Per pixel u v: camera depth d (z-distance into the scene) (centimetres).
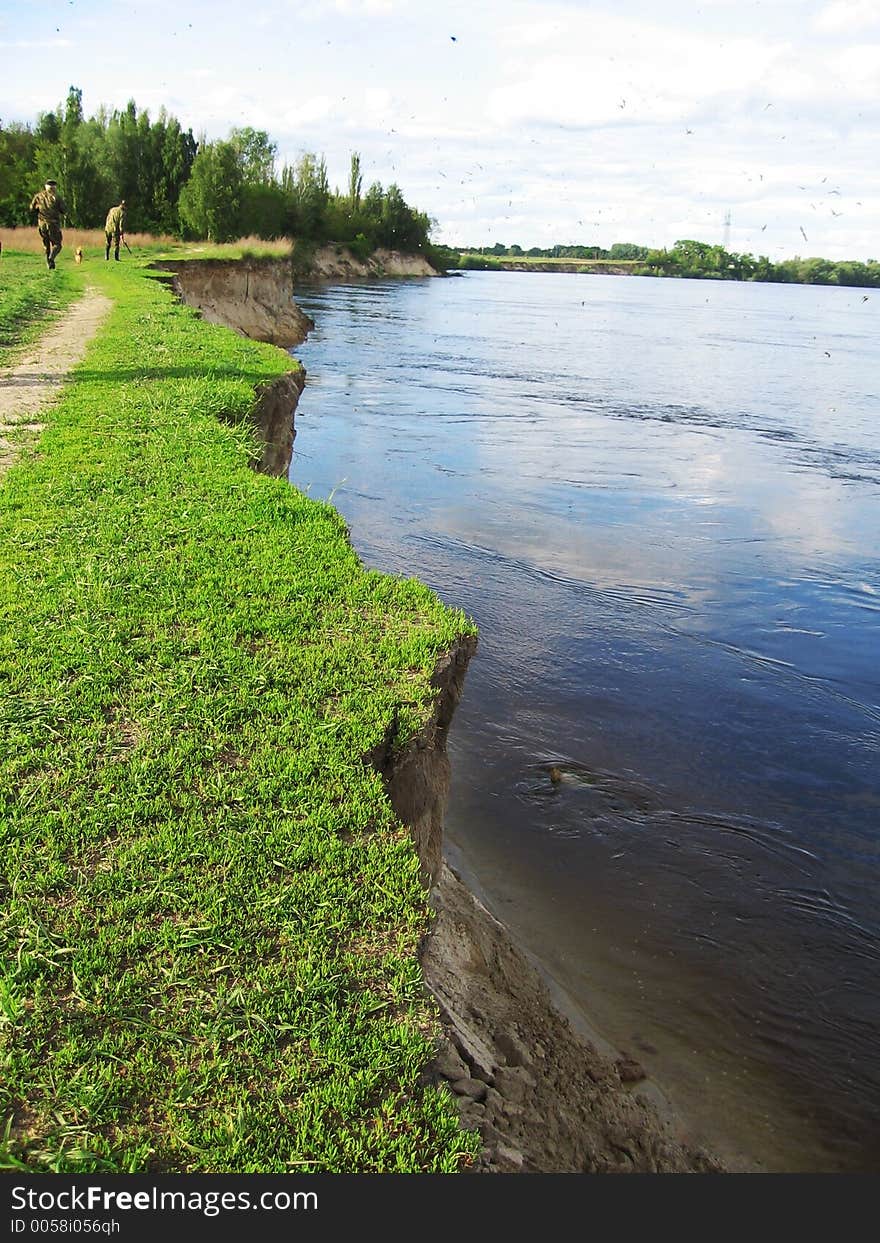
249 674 576
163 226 6762
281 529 816
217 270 3884
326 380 3566
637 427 2986
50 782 470
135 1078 333
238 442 1082
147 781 474
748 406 3488
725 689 1202
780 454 2670
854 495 2231
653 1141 529
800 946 750
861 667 1288
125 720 526
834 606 1513
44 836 434
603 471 2373
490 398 3384
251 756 504
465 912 684
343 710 551
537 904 773
